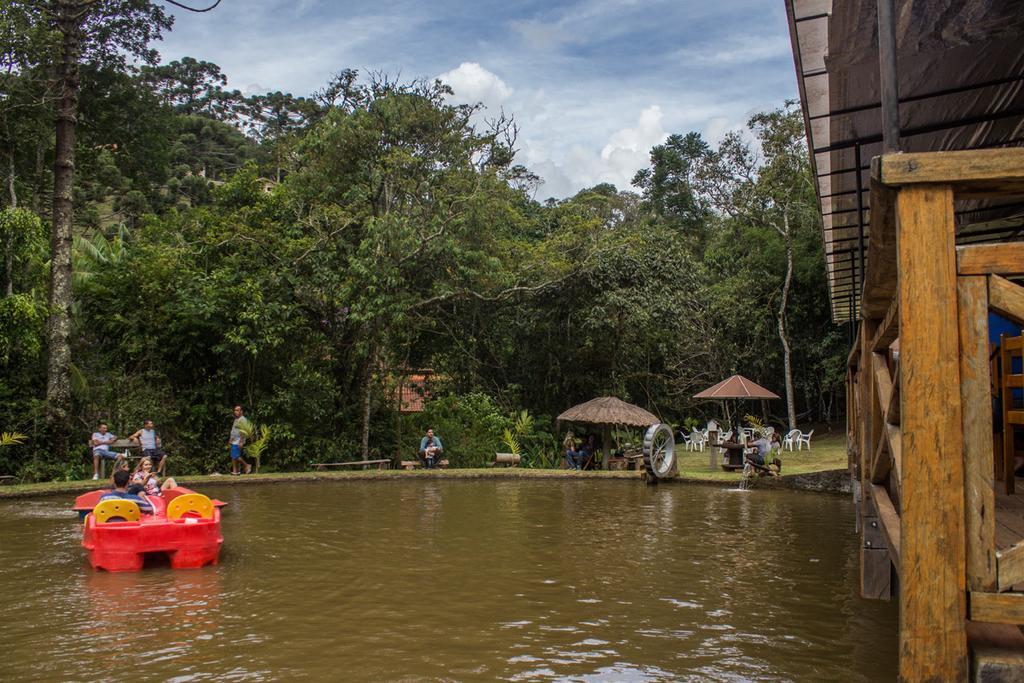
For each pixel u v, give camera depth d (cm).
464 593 823
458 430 2483
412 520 1332
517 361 2769
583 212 3312
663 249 2898
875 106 669
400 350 2495
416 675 576
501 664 602
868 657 619
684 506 1530
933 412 271
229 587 845
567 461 2403
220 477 1884
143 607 760
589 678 573
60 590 827
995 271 270
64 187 1998
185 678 567
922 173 271
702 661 611
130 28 2469
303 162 2478
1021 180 266
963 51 574
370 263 2225
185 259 2239
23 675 571
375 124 2375
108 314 2166
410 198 2417
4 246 1931
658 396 3127
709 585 864
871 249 334
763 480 1831
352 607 765
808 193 3161
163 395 2123
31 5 2097
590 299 2639
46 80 2106
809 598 806
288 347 2281
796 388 3594
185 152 6975
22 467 1877
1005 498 588
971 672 266
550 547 1087
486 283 2480
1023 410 608
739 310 3200
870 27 538
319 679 567
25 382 1989
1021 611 261
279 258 2256
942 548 268
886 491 541
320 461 2256
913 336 274
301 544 1102
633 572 927
